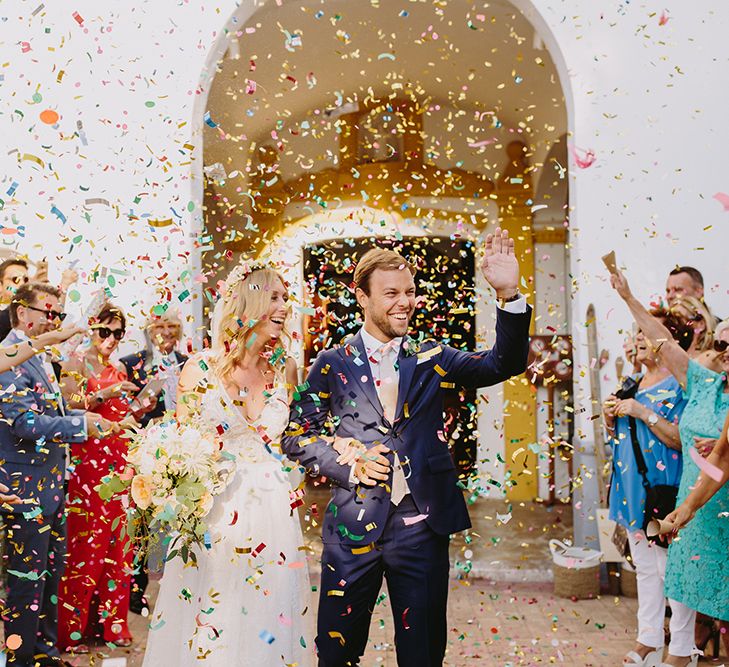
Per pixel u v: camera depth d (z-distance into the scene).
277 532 2.99
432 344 3.11
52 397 3.91
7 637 3.62
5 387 3.71
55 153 6.38
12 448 3.74
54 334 3.59
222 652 2.82
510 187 10.41
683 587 3.54
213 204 8.22
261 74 9.08
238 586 2.90
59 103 6.48
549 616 5.14
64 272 4.85
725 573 3.43
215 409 2.96
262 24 8.21
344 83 9.95
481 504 9.80
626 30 6.50
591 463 6.15
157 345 5.41
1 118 6.39
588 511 6.10
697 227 6.32
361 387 2.99
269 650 2.88
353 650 2.91
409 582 2.84
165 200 6.39
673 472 4.04
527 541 7.50
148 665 2.97
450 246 10.58
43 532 3.76
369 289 3.04
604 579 5.78
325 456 2.85
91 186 6.37
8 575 3.74
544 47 7.30
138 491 2.81
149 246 6.29
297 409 3.09
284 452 3.01
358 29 8.74
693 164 6.36
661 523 3.29
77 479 4.45
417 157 10.34
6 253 5.65
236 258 8.90
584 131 6.48
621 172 6.41
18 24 6.52
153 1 6.64
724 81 6.39
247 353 3.07
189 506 2.76
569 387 9.83
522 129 10.51
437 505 2.88
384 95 10.32
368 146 9.66
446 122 10.54
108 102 6.51
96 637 4.64
